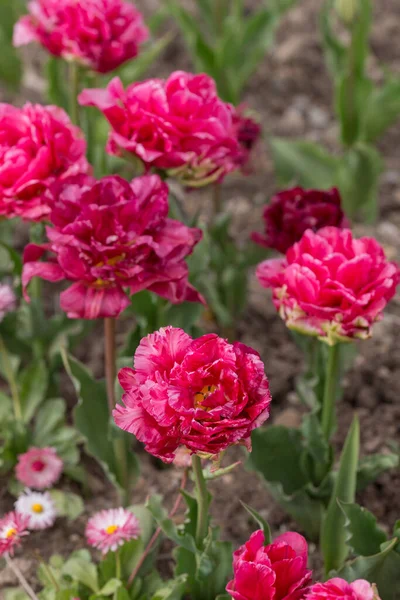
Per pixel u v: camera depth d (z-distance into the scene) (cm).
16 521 115
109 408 124
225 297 146
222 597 117
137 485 134
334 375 122
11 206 117
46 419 135
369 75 187
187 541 115
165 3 162
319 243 114
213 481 134
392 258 158
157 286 114
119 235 110
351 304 112
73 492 133
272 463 126
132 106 116
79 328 138
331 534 122
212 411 101
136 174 155
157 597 118
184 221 128
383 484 134
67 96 158
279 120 181
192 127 116
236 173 151
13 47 170
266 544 112
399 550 115
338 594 104
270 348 148
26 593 121
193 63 189
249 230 162
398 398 143
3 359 135
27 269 113
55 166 118
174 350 104
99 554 128
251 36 170
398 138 180
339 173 159
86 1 131
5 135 119
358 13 151
